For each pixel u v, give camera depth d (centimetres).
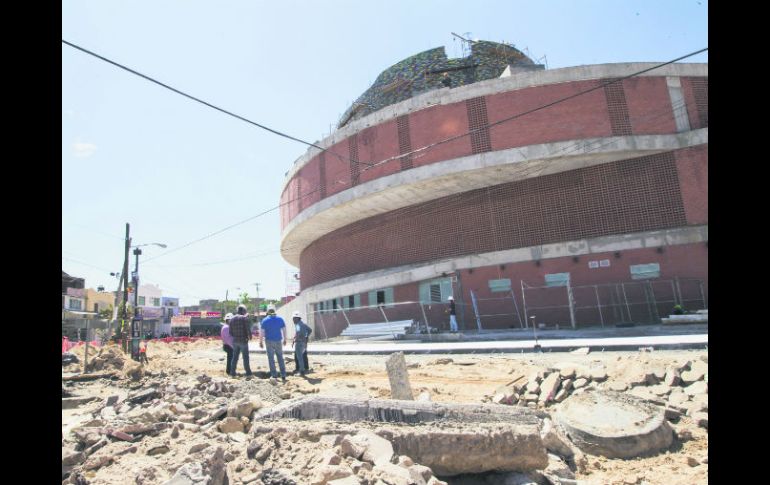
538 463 499
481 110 2383
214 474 444
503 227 2478
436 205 2697
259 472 471
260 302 8844
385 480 415
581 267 2255
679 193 2192
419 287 2630
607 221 2281
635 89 2298
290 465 474
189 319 5694
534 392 820
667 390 729
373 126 2667
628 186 2273
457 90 2441
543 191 2420
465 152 2372
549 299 2272
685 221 2167
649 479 525
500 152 2288
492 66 3569
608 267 2211
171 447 561
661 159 2244
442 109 2461
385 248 2898
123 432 590
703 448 581
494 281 2397
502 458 494
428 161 2444
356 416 585
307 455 480
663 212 2206
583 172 2356
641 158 2272
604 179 2316
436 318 2505
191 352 2486
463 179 2439
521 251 2370
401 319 2650
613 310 2158
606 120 2262
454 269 2488
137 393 923
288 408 617
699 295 2069
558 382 816
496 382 985
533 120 2298
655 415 625
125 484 460
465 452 496
